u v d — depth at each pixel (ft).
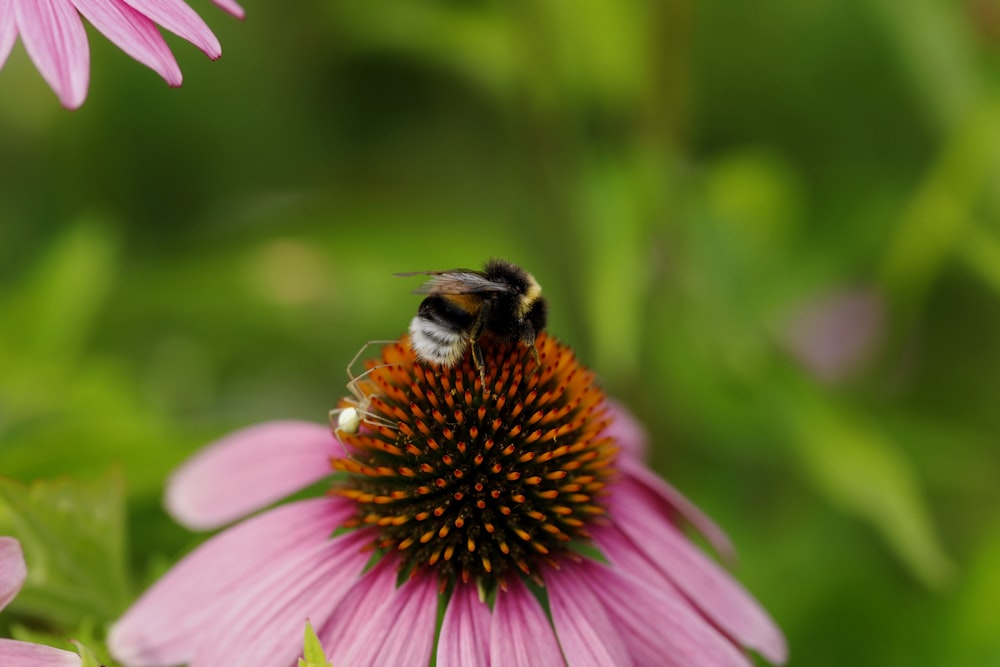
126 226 1.64
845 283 1.55
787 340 1.53
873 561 1.47
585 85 1.44
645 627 1.14
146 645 1.13
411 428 1.18
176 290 1.53
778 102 1.60
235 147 1.66
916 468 1.49
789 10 1.57
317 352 1.57
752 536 1.47
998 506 1.52
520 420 1.18
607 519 1.18
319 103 1.69
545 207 1.47
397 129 1.70
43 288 1.46
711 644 1.14
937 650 1.36
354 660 1.12
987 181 1.44
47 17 1.07
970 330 1.56
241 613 1.13
